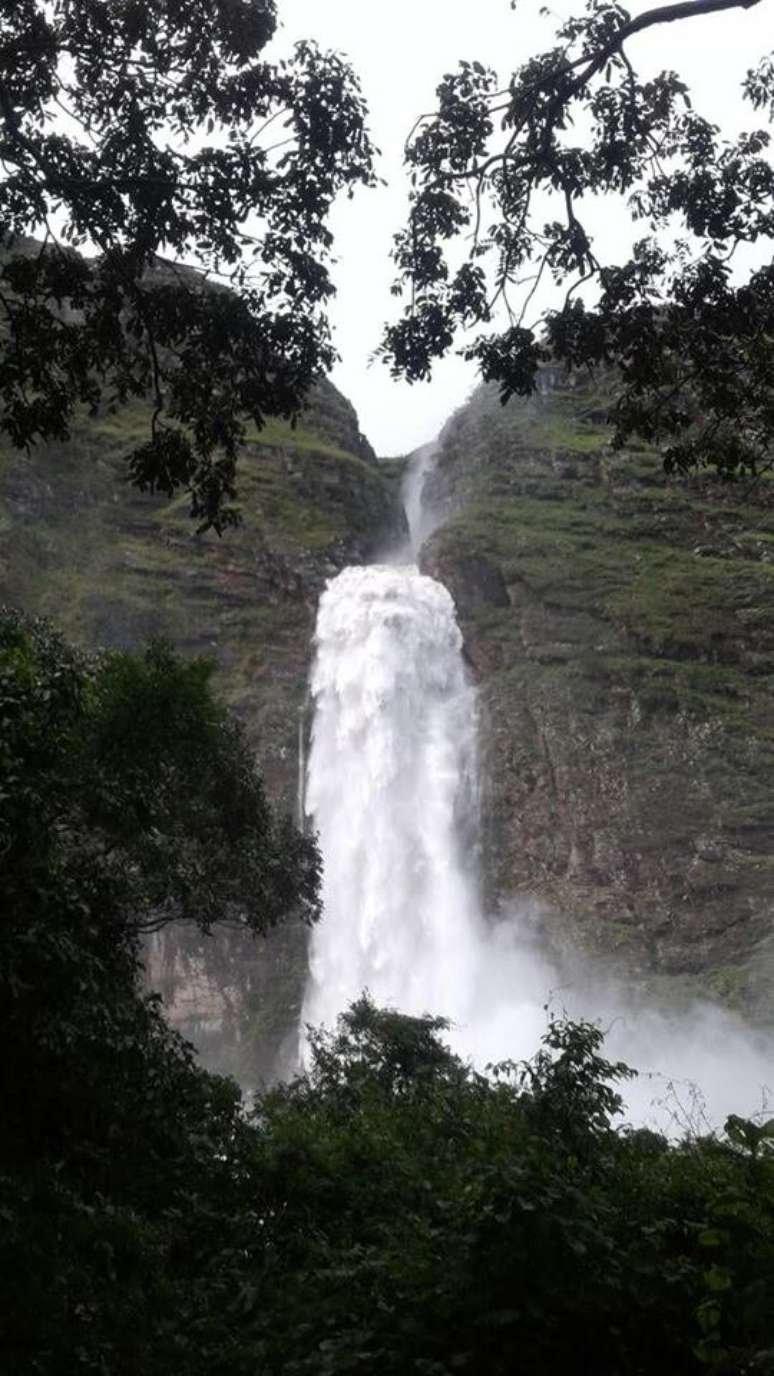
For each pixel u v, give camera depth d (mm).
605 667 53875
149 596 55781
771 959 45375
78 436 59625
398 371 13023
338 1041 19562
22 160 11344
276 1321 7309
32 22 11984
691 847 49125
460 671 57031
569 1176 7840
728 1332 6230
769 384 12562
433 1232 7293
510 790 52656
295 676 56438
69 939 9195
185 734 15977
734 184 12453
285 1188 9531
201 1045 47719
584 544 58844
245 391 12359
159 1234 8523
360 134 11719
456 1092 12969
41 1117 9312
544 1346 6496
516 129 12320
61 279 12141
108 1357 6824
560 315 12828
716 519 59688
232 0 11898
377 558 63281
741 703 52844
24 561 54594
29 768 9109
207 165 11477
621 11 11914
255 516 59531
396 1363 6445
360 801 53625
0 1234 7270
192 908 19094
